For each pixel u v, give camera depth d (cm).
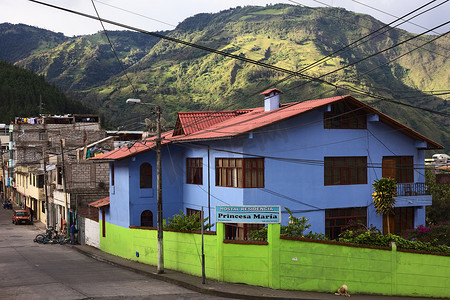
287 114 2653
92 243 3700
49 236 4234
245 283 1973
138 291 1859
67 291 1828
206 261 2095
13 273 2342
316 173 2736
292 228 2156
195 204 2933
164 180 3030
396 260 2072
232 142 2600
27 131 8256
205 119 3253
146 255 2661
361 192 2873
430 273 2119
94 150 5081
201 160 2898
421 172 3080
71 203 4231
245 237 2531
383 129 2953
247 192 2525
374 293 2034
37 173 6069
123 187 3027
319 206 2736
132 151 3025
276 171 2611
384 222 2953
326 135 2777
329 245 1989
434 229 2791
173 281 2091
